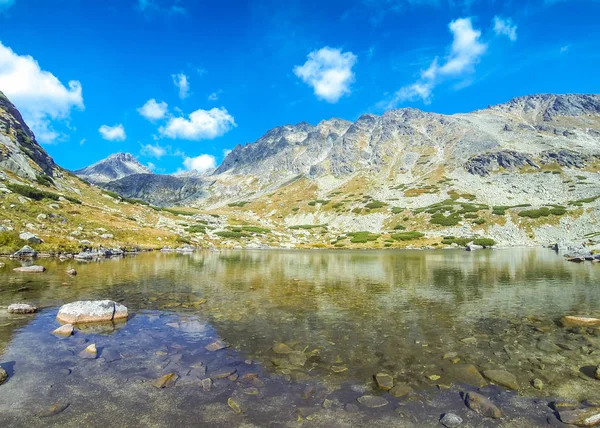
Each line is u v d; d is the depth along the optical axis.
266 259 53.59
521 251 71.44
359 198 166.25
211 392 8.56
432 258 56.09
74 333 13.18
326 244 103.31
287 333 13.62
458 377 9.59
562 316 16.53
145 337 12.90
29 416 7.32
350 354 11.36
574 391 8.74
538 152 179.25
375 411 7.77
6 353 10.94
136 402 8.01
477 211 117.25
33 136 119.56
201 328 14.21
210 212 165.38
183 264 41.31
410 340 12.85
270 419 7.36
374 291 23.62
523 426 7.18
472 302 19.84
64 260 40.03
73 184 107.94
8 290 21.11
